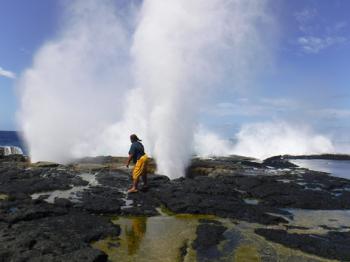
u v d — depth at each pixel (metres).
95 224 7.88
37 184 12.05
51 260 5.62
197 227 8.20
